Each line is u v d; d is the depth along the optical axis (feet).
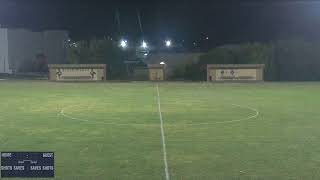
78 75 115.55
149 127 45.32
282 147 36.01
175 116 53.06
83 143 37.37
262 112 56.75
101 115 53.83
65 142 37.73
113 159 32.01
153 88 94.99
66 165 30.37
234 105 64.28
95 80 116.16
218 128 44.80
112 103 66.49
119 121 49.19
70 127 45.16
